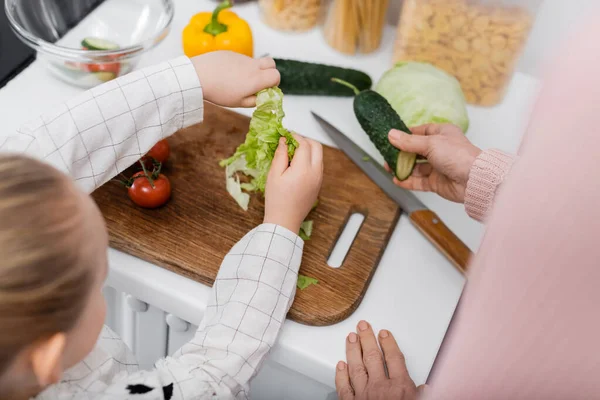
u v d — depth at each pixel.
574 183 0.25
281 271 0.70
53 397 0.59
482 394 0.32
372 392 0.67
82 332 0.49
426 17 0.95
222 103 0.79
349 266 0.79
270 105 0.77
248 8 1.17
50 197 0.43
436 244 0.84
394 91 0.95
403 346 0.75
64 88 1.00
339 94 1.03
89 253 0.45
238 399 0.67
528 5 0.90
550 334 0.28
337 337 0.74
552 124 0.25
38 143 0.70
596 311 0.26
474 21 0.93
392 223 0.85
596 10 0.24
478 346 0.30
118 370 0.69
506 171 0.71
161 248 0.78
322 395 0.81
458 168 0.80
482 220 0.76
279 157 0.75
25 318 0.42
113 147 0.74
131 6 1.09
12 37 1.05
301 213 0.74
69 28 1.07
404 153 0.86
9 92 0.98
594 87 0.24
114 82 0.74
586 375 0.28
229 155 0.89
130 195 0.81
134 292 0.80
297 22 1.12
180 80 0.76
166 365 0.64
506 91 1.02
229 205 0.84
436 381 0.33
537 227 0.26
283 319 0.71
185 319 0.79
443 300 0.79
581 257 0.26
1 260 0.40
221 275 0.73
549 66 0.26
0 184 0.42
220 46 1.00
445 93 0.93
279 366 0.80
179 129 0.84
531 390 0.30
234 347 0.66
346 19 1.06
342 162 0.92
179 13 1.15
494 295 0.28
